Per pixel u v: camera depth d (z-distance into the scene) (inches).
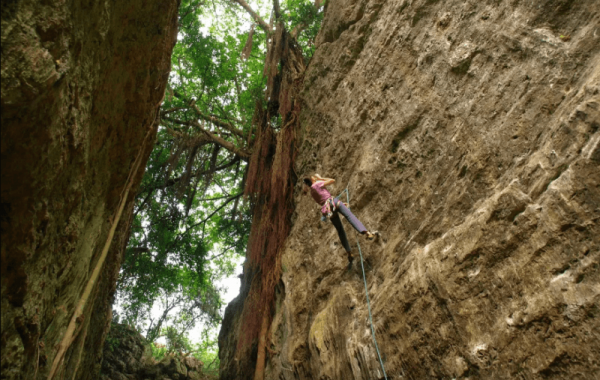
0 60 130.3
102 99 237.0
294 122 563.8
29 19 142.6
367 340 307.4
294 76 599.5
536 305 212.8
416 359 267.7
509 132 279.0
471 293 244.7
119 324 790.5
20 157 149.3
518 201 236.7
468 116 313.1
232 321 698.8
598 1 264.1
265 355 477.4
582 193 208.7
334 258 403.5
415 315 273.7
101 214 283.6
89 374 446.3
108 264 447.8
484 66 315.6
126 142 292.0
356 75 463.5
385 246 350.9
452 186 306.7
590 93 228.5
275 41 626.2
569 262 207.0
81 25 182.9
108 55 232.5
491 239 242.5
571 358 195.2
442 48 354.6
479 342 233.5
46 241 188.1
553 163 231.3
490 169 282.4
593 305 192.2
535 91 273.9
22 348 179.3
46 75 144.4
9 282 163.9
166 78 348.5
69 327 252.1
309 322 408.2
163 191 717.3
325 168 469.1
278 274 484.7
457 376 241.0
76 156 201.2
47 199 176.9
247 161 715.4
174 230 837.8
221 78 780.0
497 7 322.7
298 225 490.0
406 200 344.5
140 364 754.8
